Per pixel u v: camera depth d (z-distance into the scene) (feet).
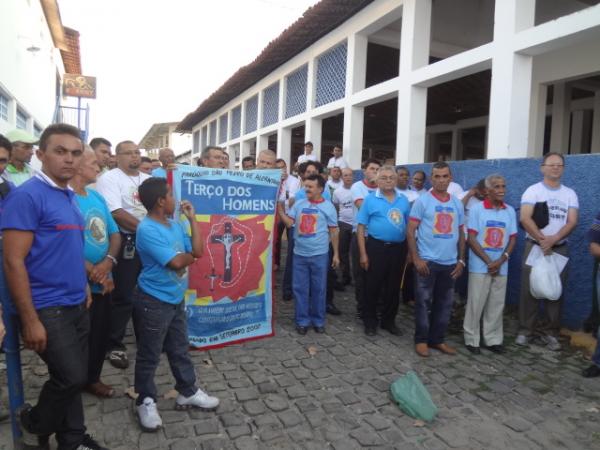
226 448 9.14
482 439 9.73
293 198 19.75
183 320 10.30
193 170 13.76
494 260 14.44
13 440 8.68
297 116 35.40
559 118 31.27
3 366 12.63
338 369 13.06
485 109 46.16
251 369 12.91
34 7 39.29
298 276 16.01
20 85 33.47
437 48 28.76
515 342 15.53
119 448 9.03
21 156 14.34
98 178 13.08
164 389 11.53
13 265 7.24
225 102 55.77
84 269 8.44
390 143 75.92
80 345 8.40
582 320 15.53
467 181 19.86
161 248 9.31
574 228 14.44
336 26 29.32
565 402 11.47
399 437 9.70
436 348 14.82
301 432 9.78
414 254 14.42
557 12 25.76
